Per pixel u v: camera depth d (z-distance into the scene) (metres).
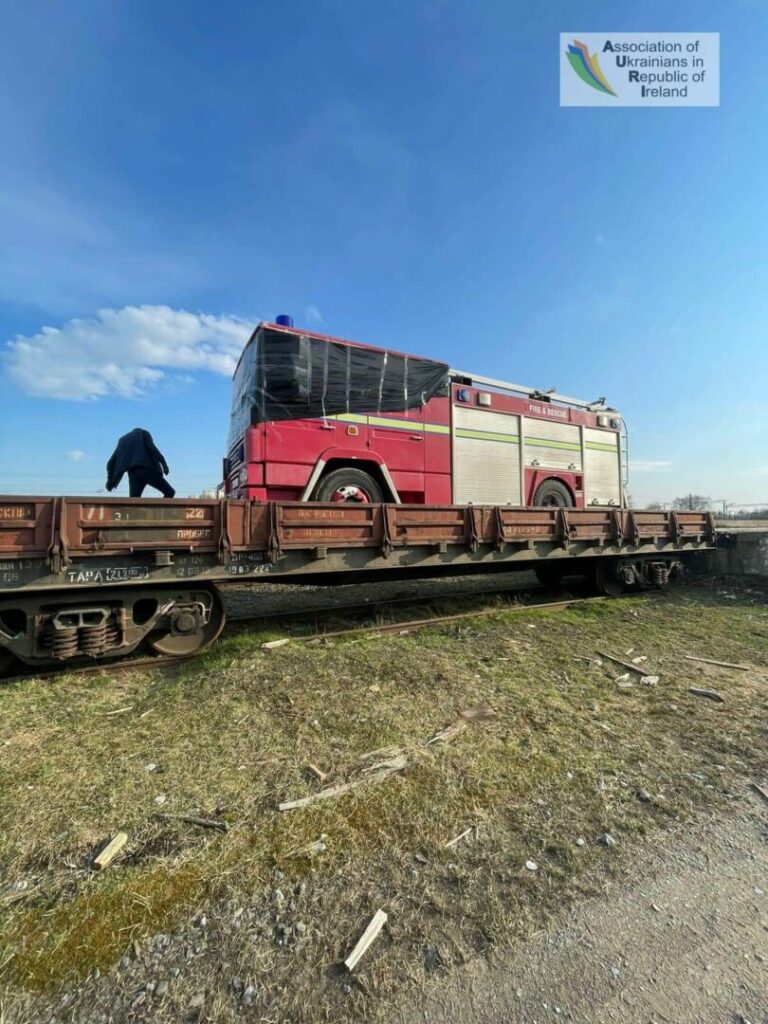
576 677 4.45
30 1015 1.53
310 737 3.26
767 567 9.70
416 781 2.75
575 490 9.24
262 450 5.75
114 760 3.00
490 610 7.07
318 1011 1.54
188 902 1.96
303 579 5.84
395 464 6.77
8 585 3.83
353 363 6.48
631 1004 1.57
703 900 1.99
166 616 4.70
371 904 1.95
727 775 2.88
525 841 2.31
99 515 4.13
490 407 8.04
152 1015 1.53
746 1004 1.56
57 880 2.08
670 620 6.66
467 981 1.64
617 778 2.84
